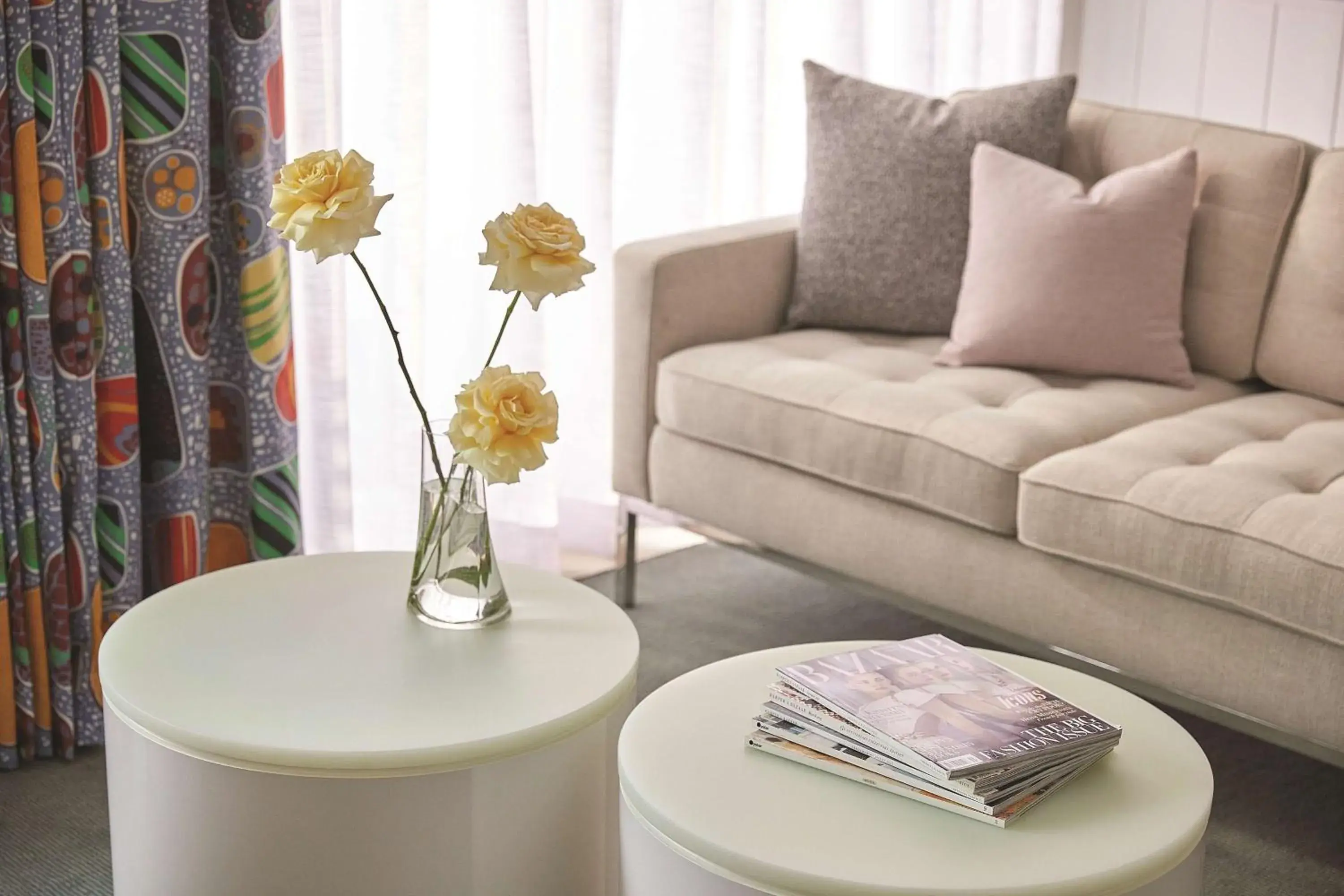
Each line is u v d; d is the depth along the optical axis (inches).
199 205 89.7
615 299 106.8
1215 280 103.7
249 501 97.7
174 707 56.3
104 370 87.7
